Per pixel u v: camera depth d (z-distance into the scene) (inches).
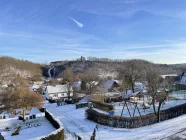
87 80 2955.2
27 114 1803.6
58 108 2022.6
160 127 1125.1
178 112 1406.3
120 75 3245.6
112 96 2348.7
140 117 1203.9
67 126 1296.8
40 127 1366.9
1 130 1331.2
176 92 2466.8
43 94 3346.5
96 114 1349.7
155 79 1775.3
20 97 1772.9
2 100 2014.0
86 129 1200.2
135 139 959.0
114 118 1223.5
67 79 3216.0
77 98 2436.0
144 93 2331.4
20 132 1267.2
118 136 1026.1
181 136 962.7
